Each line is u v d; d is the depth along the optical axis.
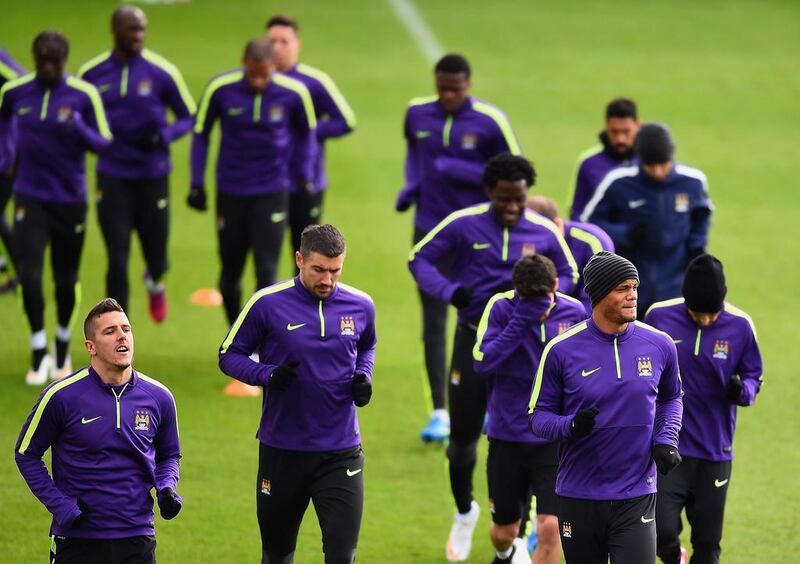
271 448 24.97
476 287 29.39
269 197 39.41
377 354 43.28
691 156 69.00
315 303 24.84
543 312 25.92
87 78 40.91
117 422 22.88
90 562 22.88
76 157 38.69
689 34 97.38
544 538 26.11
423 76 84.25
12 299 47.28
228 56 85.81
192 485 32.84
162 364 41.53
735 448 36.03
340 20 99.00
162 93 41.19
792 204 62.00
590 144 71.31
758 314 47.44
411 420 37.88
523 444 26.73
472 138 37.50
